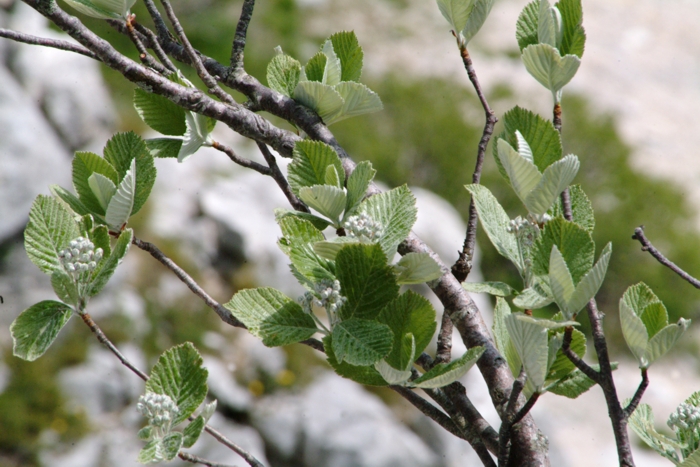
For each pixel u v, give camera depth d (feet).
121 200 5.37
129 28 5.85
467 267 6.00
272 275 41.55
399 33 77.51
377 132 61.82
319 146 5.34
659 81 84.12
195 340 36.76
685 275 6.02
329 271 4.81
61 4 44.19
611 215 60.90
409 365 4.42
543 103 70.69
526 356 4.37
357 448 34.12
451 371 4.39
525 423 5.09
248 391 35.88
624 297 4.88
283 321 4.80
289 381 36.68
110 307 35.78
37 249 5.01
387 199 5.11
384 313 4.73
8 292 34.19
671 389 50.44
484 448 5.13
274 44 65.00
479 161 6.26
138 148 5.66
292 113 6.52
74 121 40.88
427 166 61.26
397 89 65.05
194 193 42.42
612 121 71.20
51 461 30.45
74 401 32.60
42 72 40.50
